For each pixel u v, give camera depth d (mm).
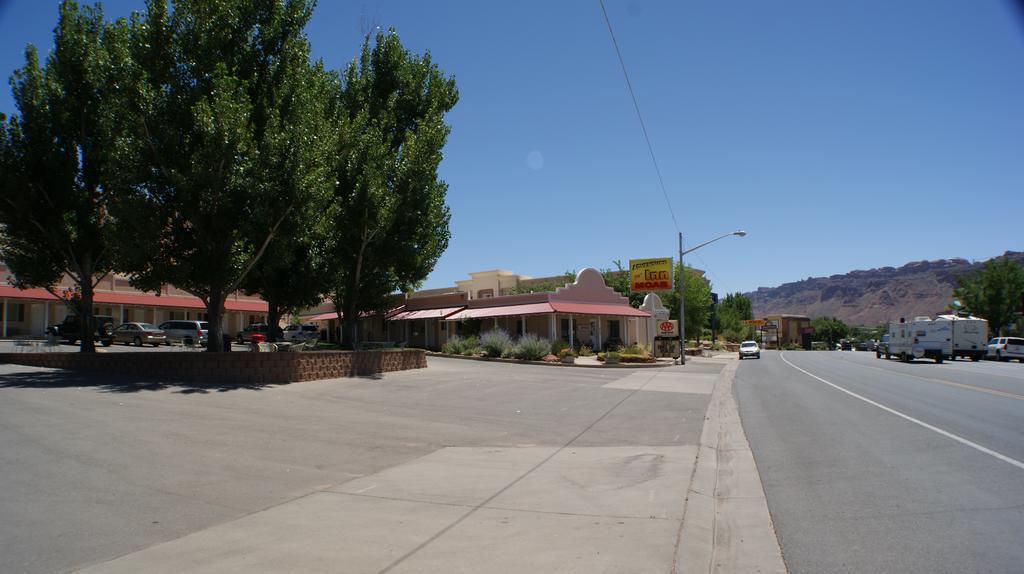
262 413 13461
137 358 19641
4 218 22469
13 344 32719
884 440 11344
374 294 29016
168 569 5074
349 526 6238
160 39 18906
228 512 6688
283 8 20875
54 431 10508
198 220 19078
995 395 18844
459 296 45594
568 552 5531
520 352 33594
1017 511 6770
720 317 87375
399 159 27781
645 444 11016
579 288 42656
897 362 45750
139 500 7043
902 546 5805
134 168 18438
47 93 22203
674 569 5156
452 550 5559
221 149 18125
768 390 22641
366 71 29906
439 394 17828
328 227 22266
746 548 5934
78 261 23547
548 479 8312
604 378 24562
